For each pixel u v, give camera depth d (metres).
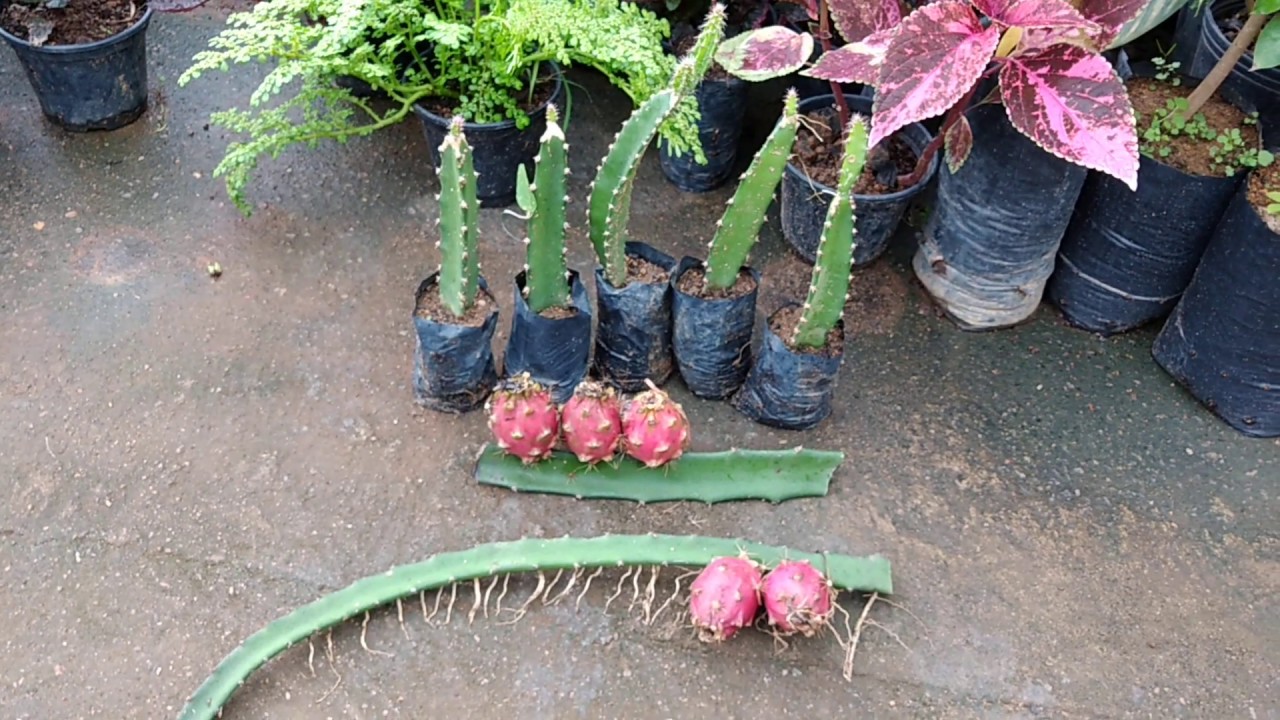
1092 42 1.53
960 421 1.86
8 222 2.09
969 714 1.51
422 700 1.50
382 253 2.08
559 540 1.58
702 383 1.83
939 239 1.96
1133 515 1.74
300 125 2.16
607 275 1.71
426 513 1.68
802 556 1.59
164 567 1.62
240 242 2.08
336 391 1.84
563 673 1.53
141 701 1.49
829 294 1.58
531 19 1.74
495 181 2.11
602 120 2.38
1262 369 1.77
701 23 2.27
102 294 1.98
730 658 1.54
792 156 1.99
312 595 1.59
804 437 1.82
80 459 1.73
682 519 1.69
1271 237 1.65
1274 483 1.80
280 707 1.48
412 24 1.97
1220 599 1.64
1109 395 1.92
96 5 2.23
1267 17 1.69
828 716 1.50
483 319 1.70
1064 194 1.78
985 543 1.69
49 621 1.56
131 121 2.30
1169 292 1.93
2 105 2.34
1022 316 2.00
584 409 1.60
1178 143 1.81
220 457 1.74
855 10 1.77
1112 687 1.54
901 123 1.45
